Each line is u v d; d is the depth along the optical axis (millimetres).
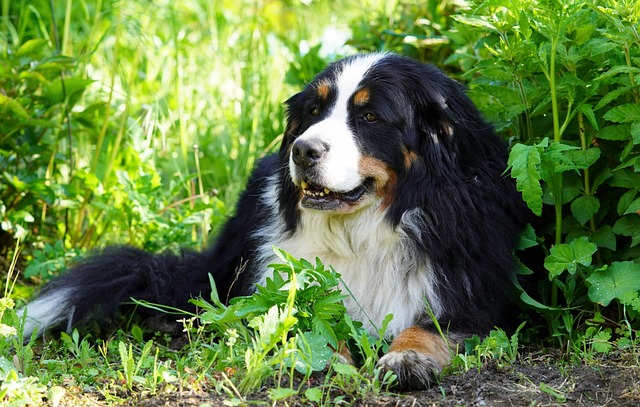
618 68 5320
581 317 5918
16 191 7684
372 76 5746
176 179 8953
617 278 5492
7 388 4391
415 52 8867
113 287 6602
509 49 5723
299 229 6047
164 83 9984
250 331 5461
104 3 10477
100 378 4949
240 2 12469
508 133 6715
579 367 5074
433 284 5719
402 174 5758
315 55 9539
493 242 5781
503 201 5949
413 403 4473
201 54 10867
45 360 5367
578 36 5656
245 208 6742
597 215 6039
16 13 10266
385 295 5828
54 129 8070
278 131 9562
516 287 5898
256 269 6176
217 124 9797
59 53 7992
